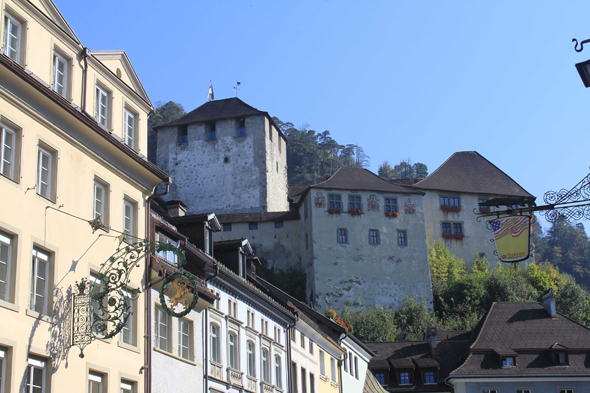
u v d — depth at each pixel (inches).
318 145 6003.9
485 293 2669.8
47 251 680.4
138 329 814.5
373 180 2775.6
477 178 3083.2
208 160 2886.3
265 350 1240.2
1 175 628.7
